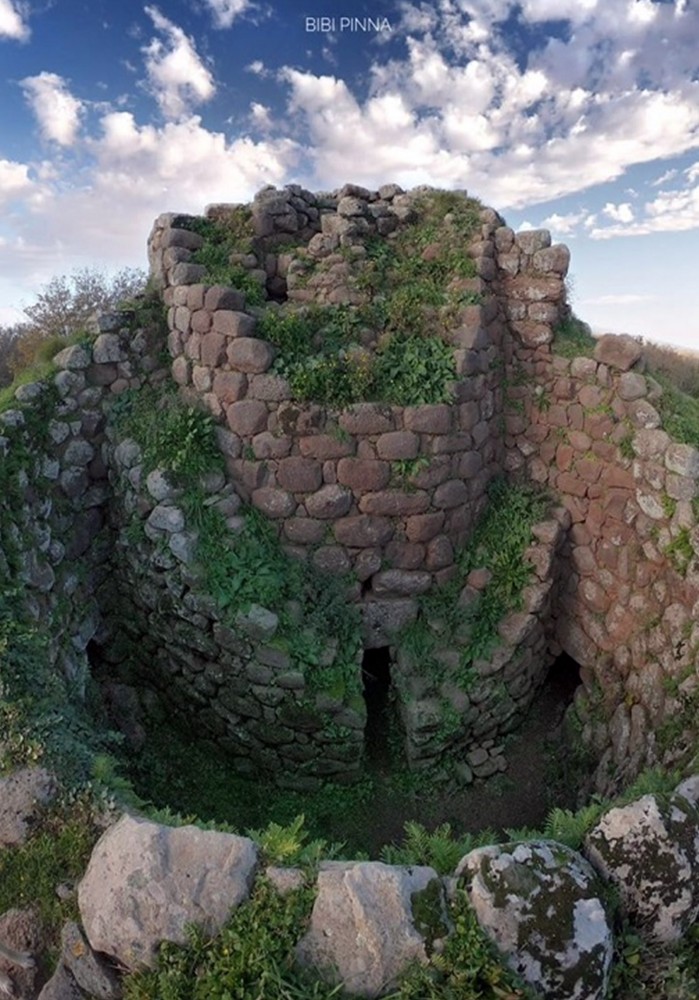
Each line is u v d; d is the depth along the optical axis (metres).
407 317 6.04
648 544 5.52
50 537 5.67
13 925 2.96
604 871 2.86
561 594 6.38
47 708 3.63
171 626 5.77
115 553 6.25
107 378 6.27
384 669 6.48
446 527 6.02
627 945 2.78
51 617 5.25
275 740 5.62
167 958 2.60
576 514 6.18
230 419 5.73
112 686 6.25
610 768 5.39
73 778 3.25
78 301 16.88
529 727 6.39
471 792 5.94
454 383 5.74
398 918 2.59
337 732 5.49
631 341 5.75
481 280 6.15
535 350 6.32
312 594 5.77
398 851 3.15
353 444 5.64
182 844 2.79
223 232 6.66
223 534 5.64
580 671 6.27
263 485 5.76
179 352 6.16
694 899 2.86
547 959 2.55
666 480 5.34
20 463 5.48
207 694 5.77
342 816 5.65
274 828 2.98
